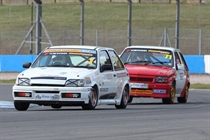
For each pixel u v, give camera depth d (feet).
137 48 188.14
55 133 92.32
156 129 100.07
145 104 174.29
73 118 115.65
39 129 97.19
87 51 143.23
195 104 174.40
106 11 595.06
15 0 593.42
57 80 130.72
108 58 147.95
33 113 127.03
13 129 96.99
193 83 301.22
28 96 131.44
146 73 173.78
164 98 175.52
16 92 132.67
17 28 520.83
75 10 595.47
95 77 135.64
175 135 92.89
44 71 134.10
